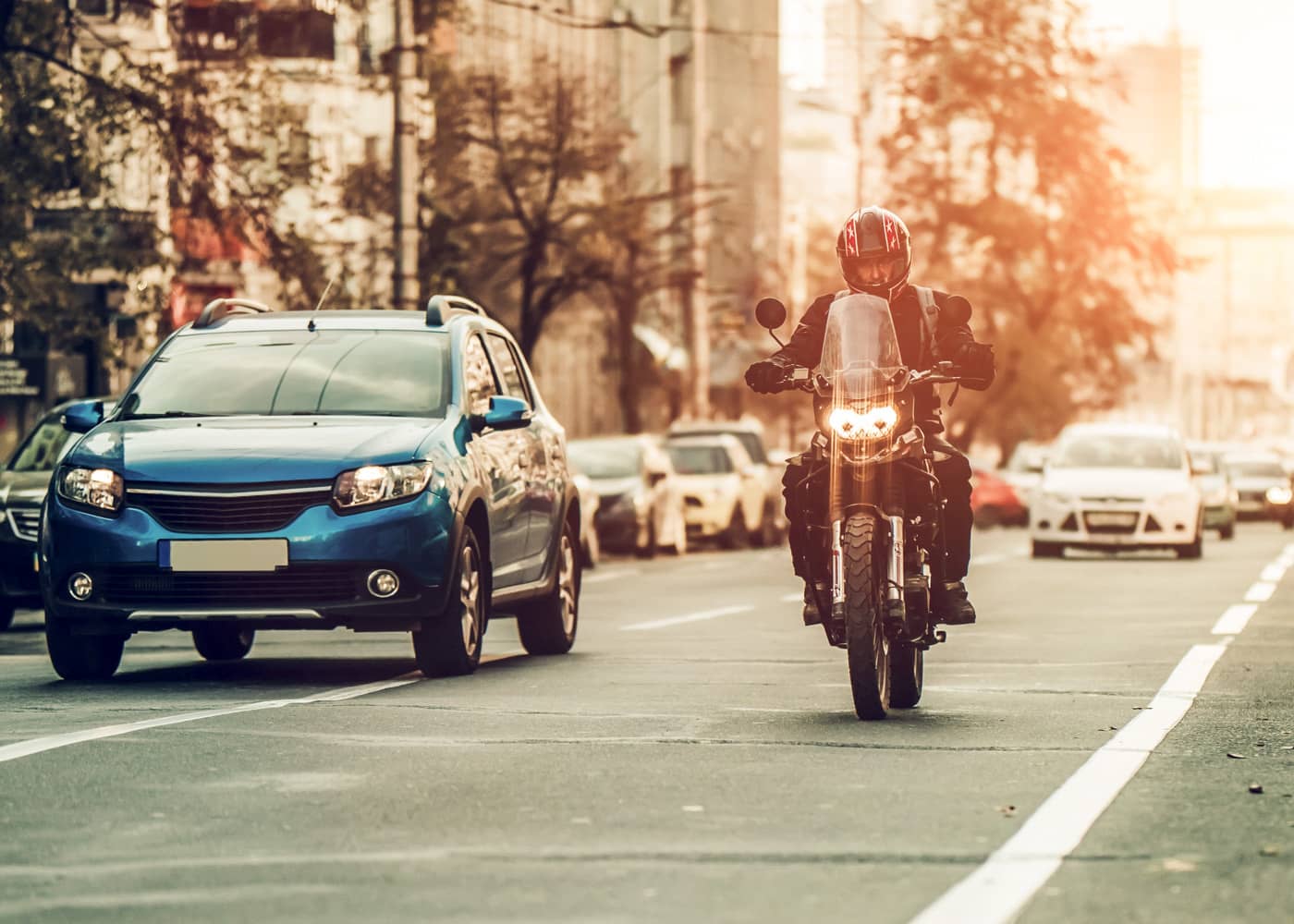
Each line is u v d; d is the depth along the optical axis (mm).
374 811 11859
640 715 16547
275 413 20922
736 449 68312
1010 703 17719
